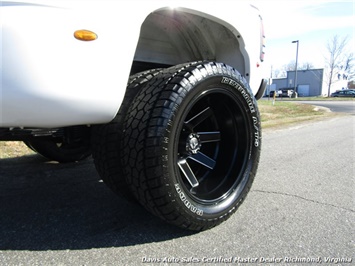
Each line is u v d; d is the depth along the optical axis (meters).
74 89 1.66
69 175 3.54
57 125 1.73
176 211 2.00
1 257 1.86
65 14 1.64
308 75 72.88
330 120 11.71
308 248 2.08
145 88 2.11
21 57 1.56
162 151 1.91
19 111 1.61
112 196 2.91
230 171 2.47
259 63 3.06
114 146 2.14
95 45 1.71
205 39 2.84
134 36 1.87
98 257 1.90
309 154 5.16
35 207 2.63
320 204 2.88
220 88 2.23
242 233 2.25
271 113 15.36
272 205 2.81
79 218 2.43
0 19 1.54
